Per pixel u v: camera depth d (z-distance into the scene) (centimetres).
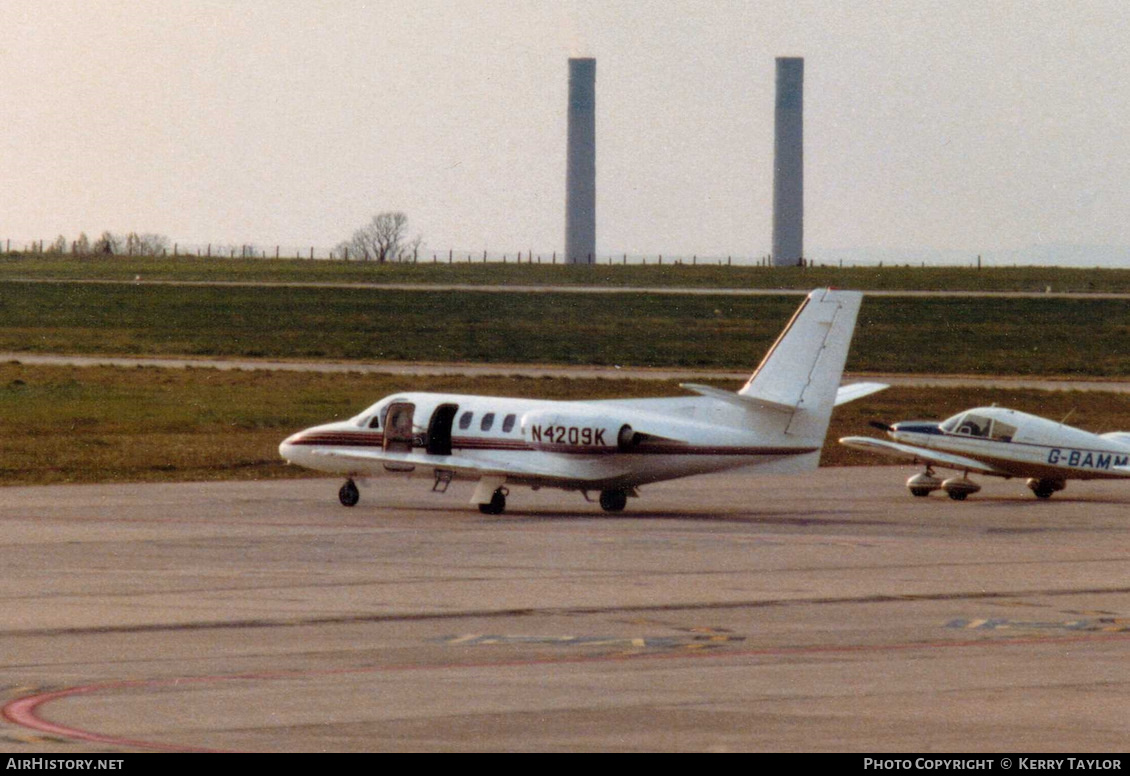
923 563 9312
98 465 16500
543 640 6588
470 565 9100
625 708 5266
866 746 4762
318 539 10444
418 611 7356
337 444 13400
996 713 5209
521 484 12662
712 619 7162
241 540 10338
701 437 12212
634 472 12350
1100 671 5931
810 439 12194
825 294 12244
